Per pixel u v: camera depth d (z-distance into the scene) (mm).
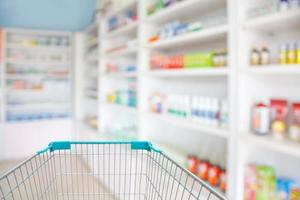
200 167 2332
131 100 3443
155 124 3139
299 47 1545
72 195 1438
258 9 1767
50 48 5371
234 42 1805
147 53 3033
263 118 1755
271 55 1969
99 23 4344
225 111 2021
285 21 1600
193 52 2781
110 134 4023
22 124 4992
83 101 5512
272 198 1783
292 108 1833
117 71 3949
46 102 5402
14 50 5195
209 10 2475
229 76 1851
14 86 5078
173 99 2609
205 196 1642
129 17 3512
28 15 5164
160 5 2768
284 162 1945
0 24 5012
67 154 1298
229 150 1864
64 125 5367
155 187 1241
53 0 5262
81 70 5492
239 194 1826
